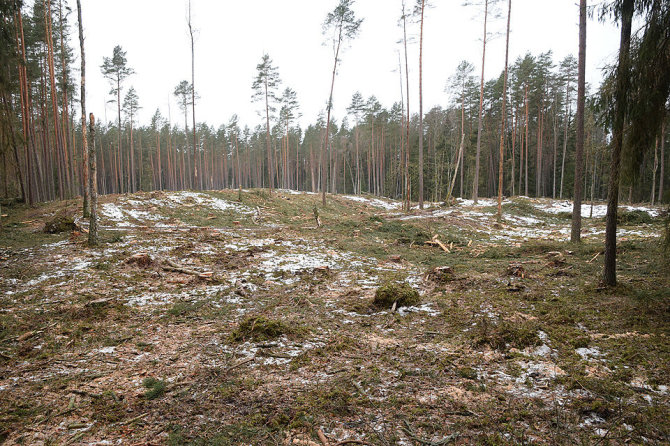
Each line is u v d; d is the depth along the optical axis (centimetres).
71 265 1077
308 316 726
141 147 6638
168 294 886
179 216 2212
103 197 2670
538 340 537
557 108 4447
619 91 641
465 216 2567
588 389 405
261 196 3316
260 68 3681
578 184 1425
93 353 557
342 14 2706
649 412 352
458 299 806
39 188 2694
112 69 3619
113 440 338
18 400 416
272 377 463
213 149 7831
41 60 2781
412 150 5469
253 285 961
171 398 416
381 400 399
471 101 4488
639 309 642
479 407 377
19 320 686
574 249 1269
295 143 7406
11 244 1337
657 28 582
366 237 1775
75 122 5797
